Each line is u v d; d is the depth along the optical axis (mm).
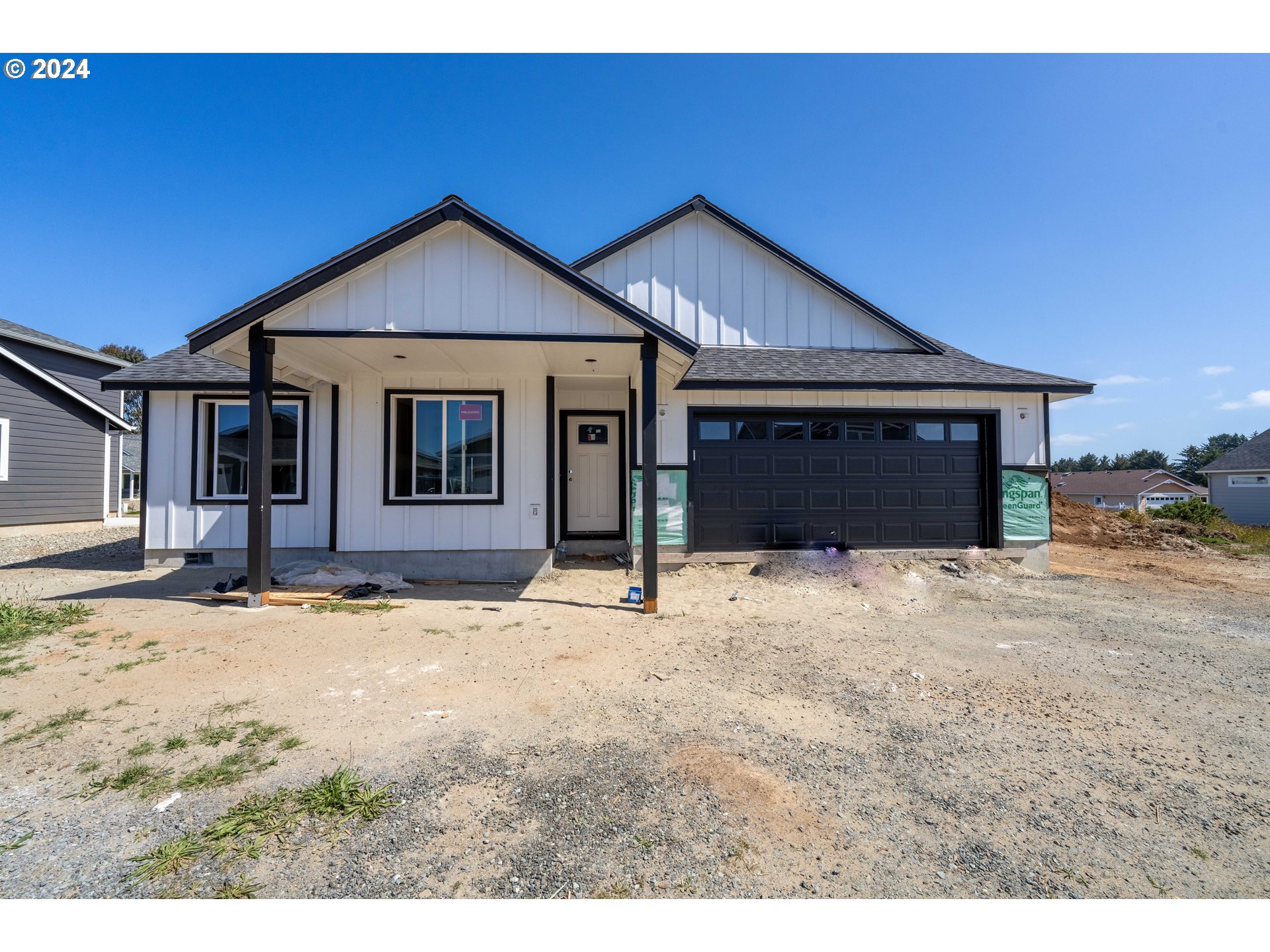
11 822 2396
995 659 4820
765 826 2494
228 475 8539
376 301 5629
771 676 4340
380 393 7797
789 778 2885
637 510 8570
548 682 4094
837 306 11188
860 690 4098
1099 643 5309
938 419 9352
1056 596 7492
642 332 5895
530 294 5770
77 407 14812
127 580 7590
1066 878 2246
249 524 5855
